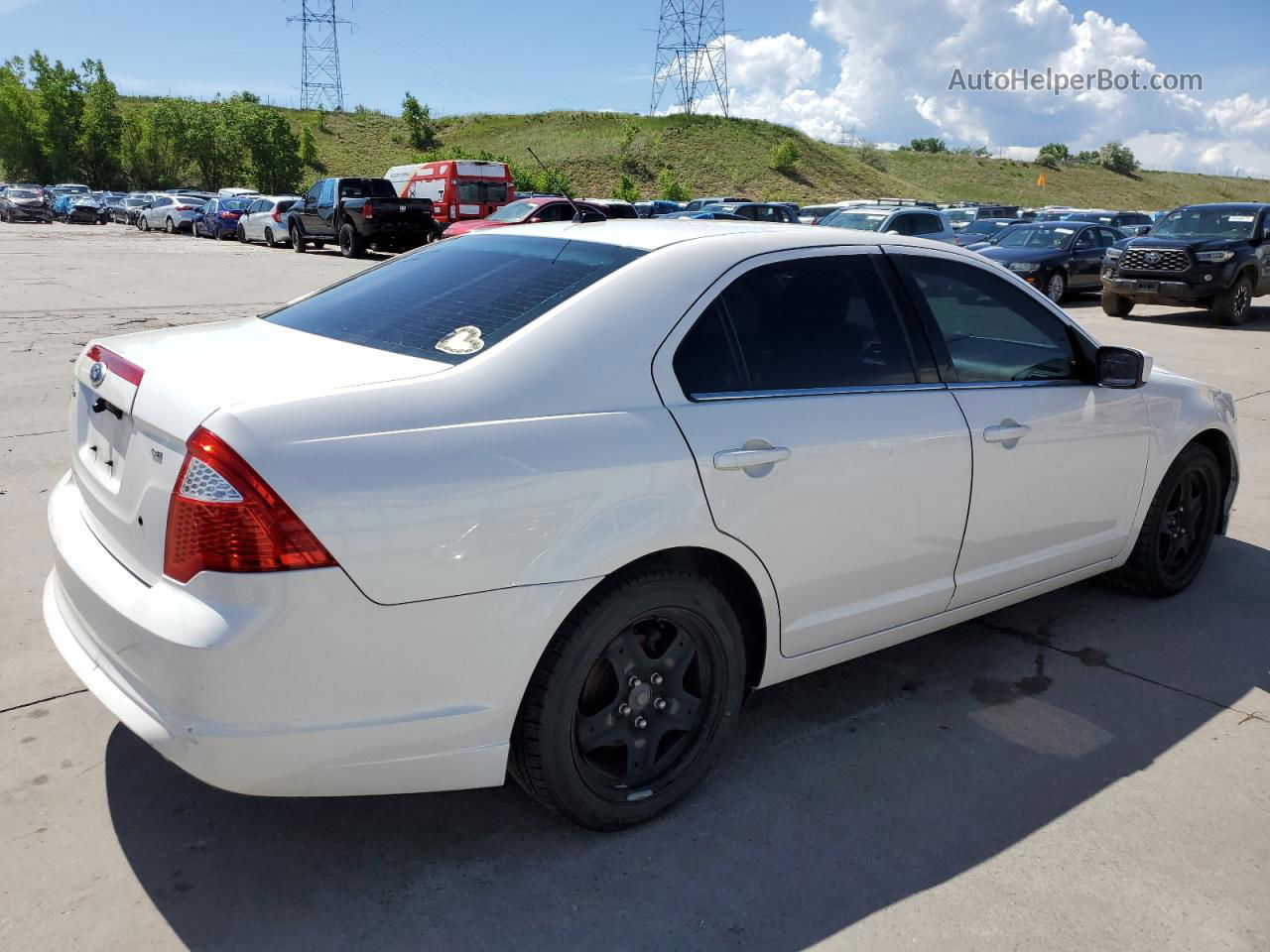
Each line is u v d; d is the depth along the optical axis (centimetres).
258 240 3077
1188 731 334
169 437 222
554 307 259
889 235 332
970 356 340
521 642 234
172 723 215
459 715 232
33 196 4397
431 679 227
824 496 286
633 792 270
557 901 243
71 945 223
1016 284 362
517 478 230
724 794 290
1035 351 365
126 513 238
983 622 420
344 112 8750
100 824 266
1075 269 1741
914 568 321
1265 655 392
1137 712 346
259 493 207
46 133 7062
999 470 337
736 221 338
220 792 282
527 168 6375
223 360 249
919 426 309
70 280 1683
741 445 266
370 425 221
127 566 236
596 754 270
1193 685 367
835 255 313
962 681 366
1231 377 1027
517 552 231
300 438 214
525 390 242
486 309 268
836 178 7219
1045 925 241
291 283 1738
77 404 287
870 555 304
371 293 310
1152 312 1703
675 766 279
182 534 213
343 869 253
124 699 227
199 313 1284
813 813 282
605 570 242
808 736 324
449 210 2588
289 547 208
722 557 273
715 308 278
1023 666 379
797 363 292
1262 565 490
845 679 365
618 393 254
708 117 7688
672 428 256
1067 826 280
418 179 2727
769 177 6844
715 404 269
